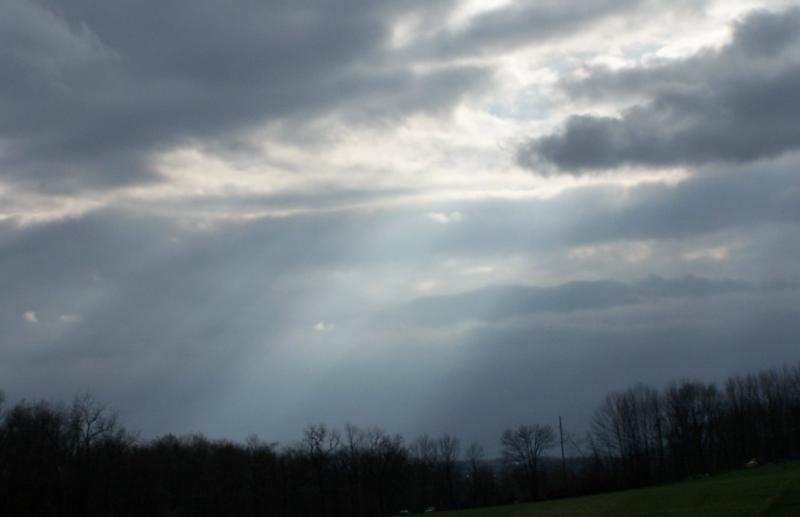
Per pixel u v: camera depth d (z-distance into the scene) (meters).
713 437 171.50
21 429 120.25
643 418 174.25
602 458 175.00
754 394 172.38
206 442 165.38
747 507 70.62
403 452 173.88
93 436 127.25
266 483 158.62
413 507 174.88
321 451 166.00
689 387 175.50
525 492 172.88
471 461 178.00
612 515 82.12
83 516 123.19
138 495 130.75
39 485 118.81
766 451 168.75
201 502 149.50
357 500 168.38
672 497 92.88
